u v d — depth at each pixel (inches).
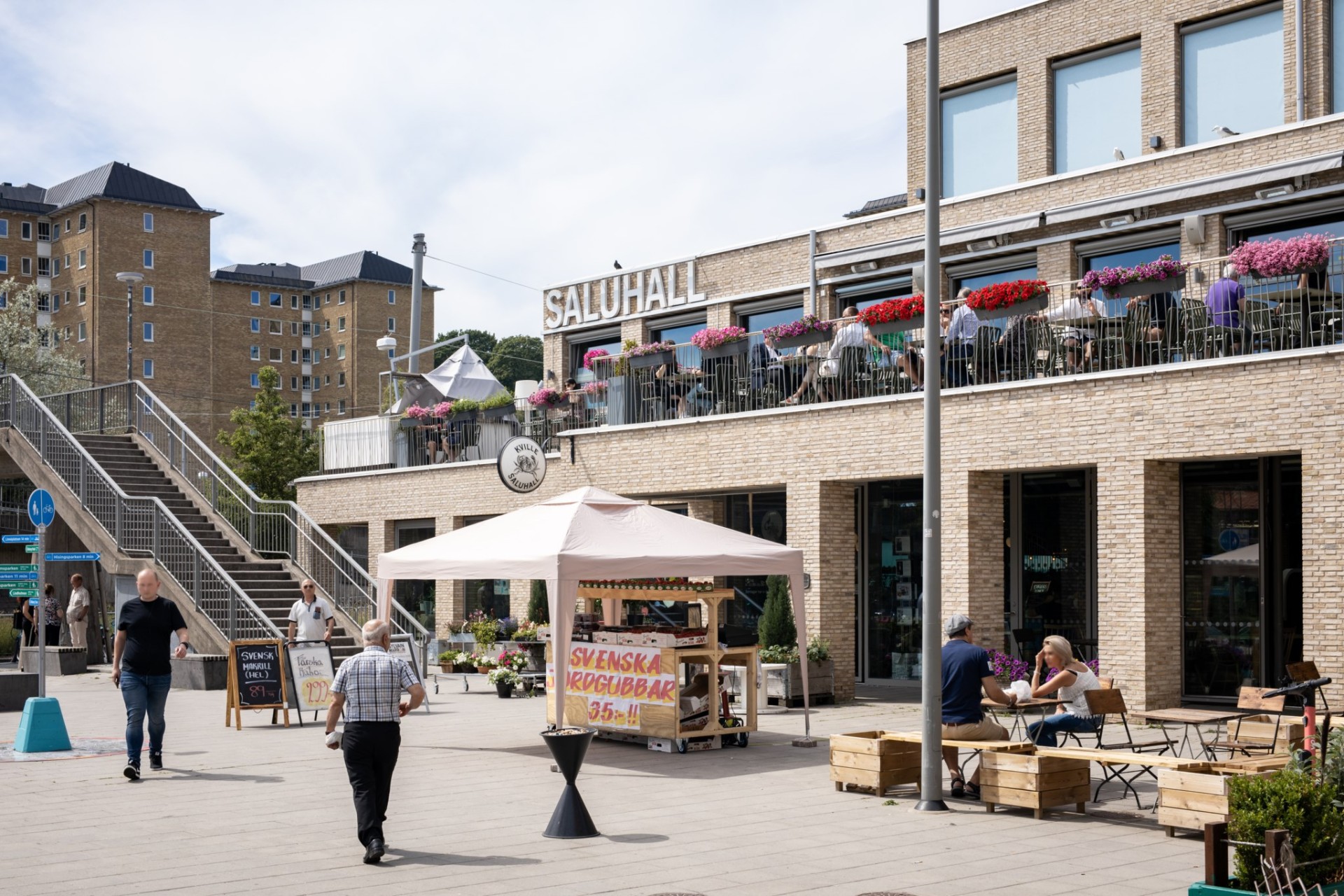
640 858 359.9
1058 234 805.2
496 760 553.9
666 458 895.1
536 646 909.2
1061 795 427.2
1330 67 751.7
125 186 3555.6
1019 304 719.1
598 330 1120.2
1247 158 722.2
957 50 937.5
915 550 871.7
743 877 336.5
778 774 515.8
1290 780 288.8
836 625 792.9
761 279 977.5
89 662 1044.5
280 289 4288.9
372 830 352.8
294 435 2178.9
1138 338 673.6
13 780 495.2
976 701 466.6
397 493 1155.9
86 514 1003.9
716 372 882.1
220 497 1048.8
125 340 3518.7
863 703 784.9
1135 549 656.4
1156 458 650.8
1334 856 282.5
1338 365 591.8
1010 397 706.2
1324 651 593.3
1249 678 701.3
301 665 682.2
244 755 565.0
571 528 557.3
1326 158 677.3
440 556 582.6
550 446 1027.3
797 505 804.6
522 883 329.4
